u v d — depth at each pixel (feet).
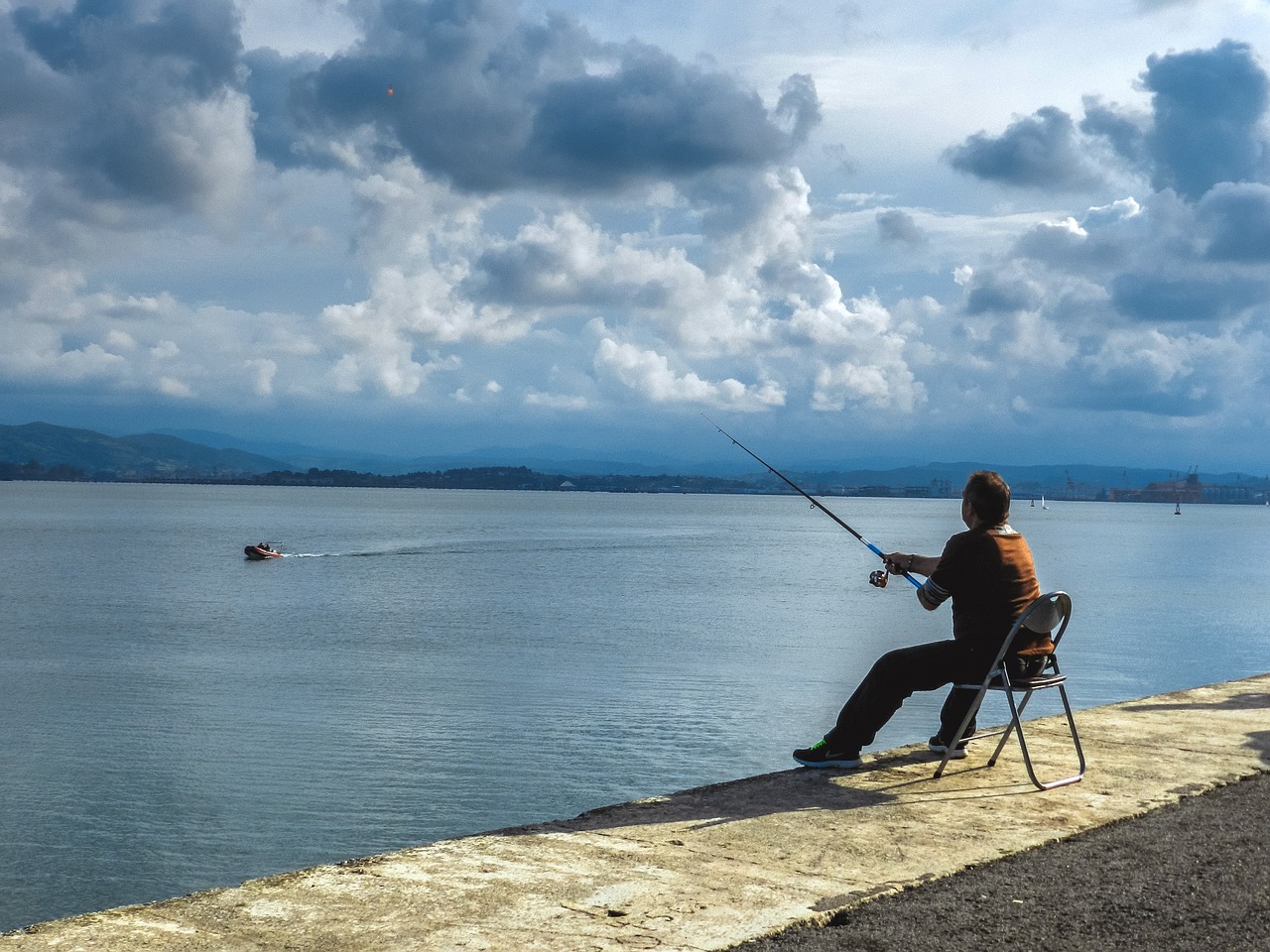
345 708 92.43
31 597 191.21
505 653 124.67
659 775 70.44
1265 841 15.20
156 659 121.29
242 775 71.56
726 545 379.76
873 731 19.24
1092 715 24.47
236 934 11.29
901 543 391.45
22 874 55.52
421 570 254.88
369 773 71.77
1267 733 22.52
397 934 11.34
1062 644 131.54
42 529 444.55
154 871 56.18
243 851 58.54
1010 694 18.22
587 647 129.70
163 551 315.78
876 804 16.90
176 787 69.10
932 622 156.35
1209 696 26.84
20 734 83.97
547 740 79.46
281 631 145.59
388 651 127.24
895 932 11.71
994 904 12.60
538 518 643.86
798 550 351.05
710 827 15.53
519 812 63.10
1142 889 13.20
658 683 103.50
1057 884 13.34
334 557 297.74
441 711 90.53
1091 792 17.72
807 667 112.98
